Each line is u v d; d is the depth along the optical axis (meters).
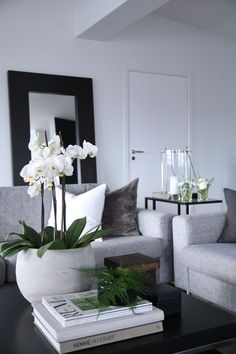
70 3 4.32
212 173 5.41
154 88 4.90
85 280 1.42
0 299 1.57
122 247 2.48
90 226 2.54
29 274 1.40
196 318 1.33
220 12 4.71
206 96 5.32
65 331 1.11
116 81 4.63
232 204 2.60
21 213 2.74
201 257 2.30
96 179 4.42
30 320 1.35
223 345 1.26
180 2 4.51
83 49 4.42
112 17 3.80
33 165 1.37
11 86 3.97
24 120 4.03
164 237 2.69
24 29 4.09
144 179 4.84
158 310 1.24
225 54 5.46
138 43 4.77
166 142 5.00
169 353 1.17
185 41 5.11
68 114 4.31
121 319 1.17
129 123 4.73
